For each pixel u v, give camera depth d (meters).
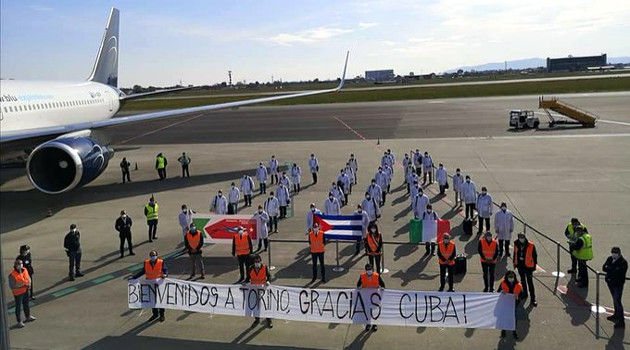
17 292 11.84
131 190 27.28
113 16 42.22
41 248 18.00
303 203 23.41
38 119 26.78
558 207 20.69
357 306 11.27
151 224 18.41
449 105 74.69
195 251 14.70
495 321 10.74
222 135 51.38
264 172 25.80
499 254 15.73
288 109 83.94
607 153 31.97
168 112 29.95
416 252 16.34
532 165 29.34
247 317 12.24
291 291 11.56
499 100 79.56
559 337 10.60
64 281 14.88
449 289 13.10
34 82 29.36
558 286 13.20
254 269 11.77
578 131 42.41
